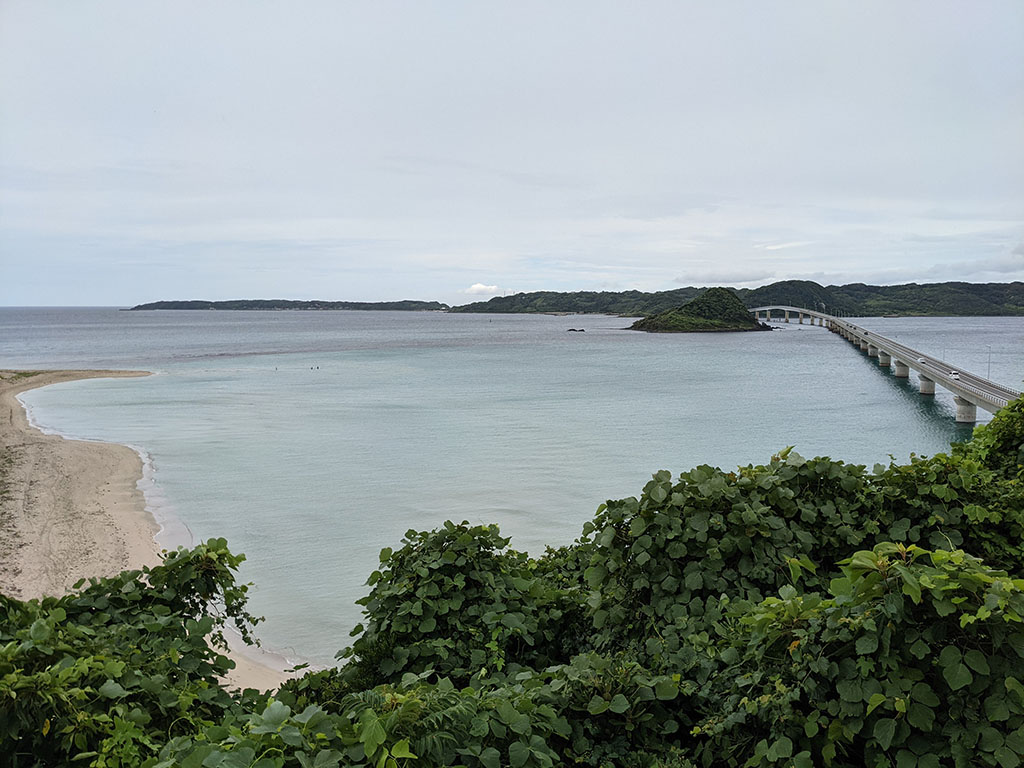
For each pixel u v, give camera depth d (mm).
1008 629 3414
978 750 3359
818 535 5840
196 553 5637
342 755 3309
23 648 3951
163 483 29312
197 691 4457
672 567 5395
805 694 3842
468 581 5902
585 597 6137
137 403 57531
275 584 17781
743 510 5496
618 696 4184
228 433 42250
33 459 34625
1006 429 8070
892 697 3441
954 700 3439
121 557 20422
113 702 3957
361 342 165500
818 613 3826
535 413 51344
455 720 3623
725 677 4273
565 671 4406
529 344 159500
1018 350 148875
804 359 117438
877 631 3537
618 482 29438
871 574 3625
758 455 37281
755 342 174125
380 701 3703
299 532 22281
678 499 5484
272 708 3441
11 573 19266
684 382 76938
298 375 83375
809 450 40500
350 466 32500
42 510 25375
